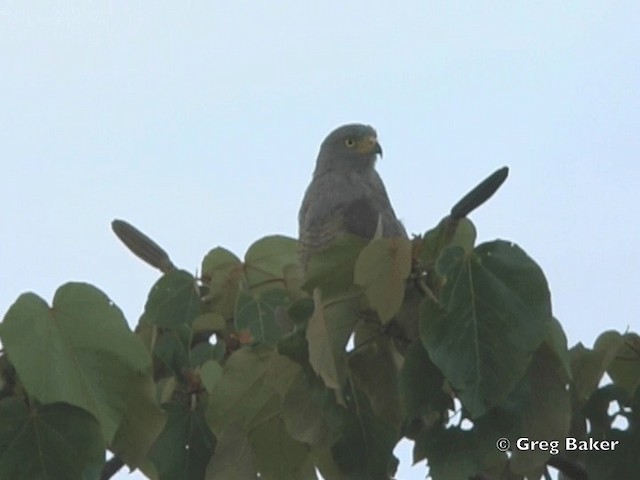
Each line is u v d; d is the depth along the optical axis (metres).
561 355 7.09
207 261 9.48
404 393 7.03
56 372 6.51
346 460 7.22
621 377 8.01
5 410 6.51
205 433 7.78
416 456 7.17
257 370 7.44
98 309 6.60
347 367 7.20
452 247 6.89
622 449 7.75
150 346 8.22
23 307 6.52
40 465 6.55
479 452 7.12
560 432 7.20
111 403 6.57
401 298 7.04
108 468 7.44
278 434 7.52
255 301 8.94
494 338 6.79
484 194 7.10
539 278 6.83
